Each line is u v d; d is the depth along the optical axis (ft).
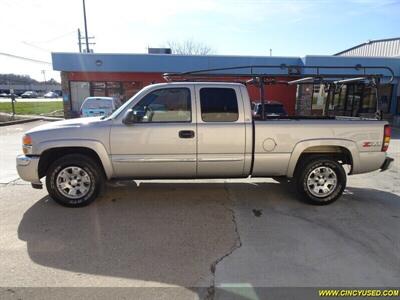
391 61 57.57
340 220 13.89
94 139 14.43
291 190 18.12
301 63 57.67
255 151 15.10
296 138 15.19
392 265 10.22
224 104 14.94
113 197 16.52
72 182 14.87
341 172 15.56
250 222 13.58
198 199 16.43
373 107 33.73
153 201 16.02
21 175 14.58
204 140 14.79
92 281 9.20
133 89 60.64
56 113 81.76
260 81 16.22
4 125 55.57
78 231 12.50
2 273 9.57
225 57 57.62
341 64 56.54
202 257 10.61
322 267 10.04
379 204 16.03
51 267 9.91
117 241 11.70
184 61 57.98
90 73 59.52
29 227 12.82
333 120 15.70
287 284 9.12
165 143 14.67
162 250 11.06
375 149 15.70
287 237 12.16
